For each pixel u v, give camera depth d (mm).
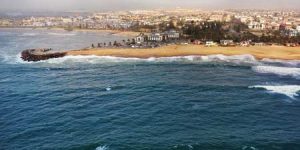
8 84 121000
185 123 77375
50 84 120250
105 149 63781
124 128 74312
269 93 104750
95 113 85250
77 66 161000
